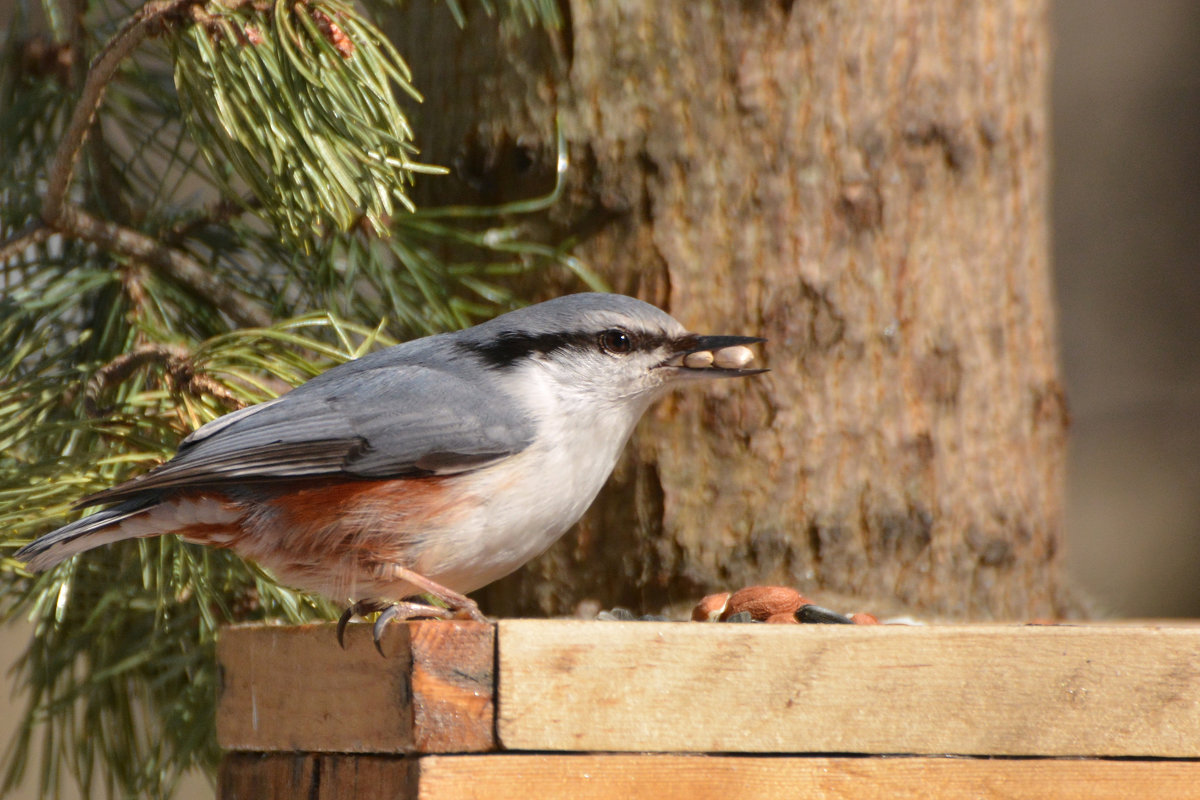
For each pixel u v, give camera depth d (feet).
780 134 25.70
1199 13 59.11
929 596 25.85
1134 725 16.07
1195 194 58.54
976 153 26.81
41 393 20.86
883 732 15.81
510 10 23.52
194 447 19.30
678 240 25.68
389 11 27.96
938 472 26.08
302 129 19.04
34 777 28.99
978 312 26.86
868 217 25.89
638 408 22.27
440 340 21.93
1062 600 28.22
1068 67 60.39
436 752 14.94
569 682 15.26
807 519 25.43
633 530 25.79
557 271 26.12
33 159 23.76
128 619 22.65
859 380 25.79
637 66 25.82
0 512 18.89
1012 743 15.94
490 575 20.66
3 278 22.49
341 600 20.43
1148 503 56.90
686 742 15.47
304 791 16.84
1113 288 59.11
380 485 19.58
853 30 25.95
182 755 21.52
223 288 23.00
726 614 21.04
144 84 24.18
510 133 26.40
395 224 24.39
